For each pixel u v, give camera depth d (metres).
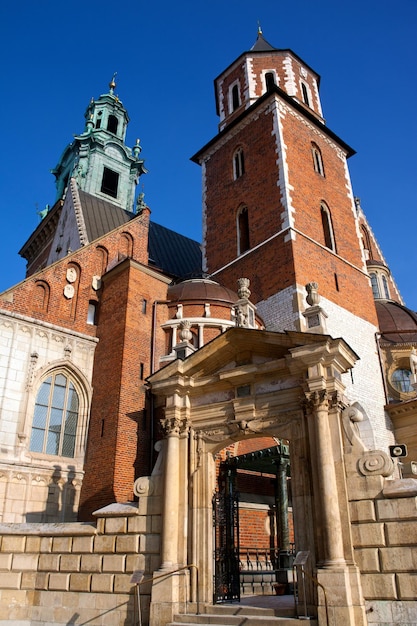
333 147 40.38
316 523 13.21
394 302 40.81
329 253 33.75
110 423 22.56
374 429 29.91
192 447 16.03
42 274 25.25
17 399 22.00
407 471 18.48
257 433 15.12
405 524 12.38
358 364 31.55
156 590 14.19
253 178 36.53
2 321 22.83
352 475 13.29
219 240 37.66
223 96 43.88
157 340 25.73
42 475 21.45
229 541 16.34
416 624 11.62
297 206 33.50
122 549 15.38
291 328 29.39
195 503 15.34
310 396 14.10
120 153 58.19
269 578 20.67
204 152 42.28
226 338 16.02
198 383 16.44
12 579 16.55
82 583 15.62
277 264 31.80
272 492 24.53
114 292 26.25
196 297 27.62
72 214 38.47
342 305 32.59
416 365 32.38
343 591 12.01
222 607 13.68
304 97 42.28
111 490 20.91
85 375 24.53
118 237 30.66
